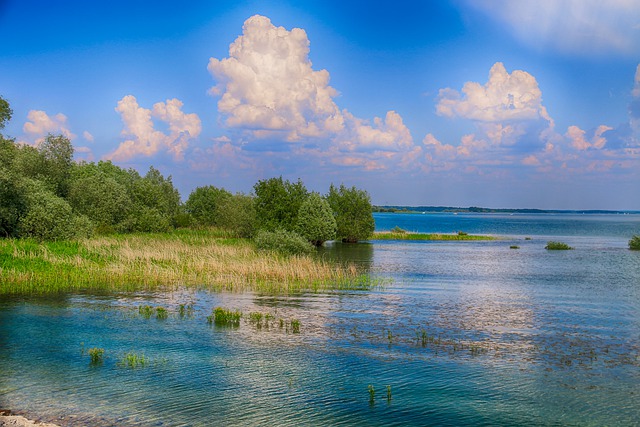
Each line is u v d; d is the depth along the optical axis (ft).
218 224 273.75
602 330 74.33
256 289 107.86
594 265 167.02
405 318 81.41
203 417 43.27
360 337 69.36
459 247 248.93
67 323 75.25
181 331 71.46
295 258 148.66
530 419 44.06
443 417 44.29
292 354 61.36
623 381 52.95
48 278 112.27
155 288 106.22
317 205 235.81
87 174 292.61
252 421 42.75
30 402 45.70
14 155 176.14
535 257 195.62
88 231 177.06
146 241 183.62
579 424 43.21
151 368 55.57
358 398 48.11
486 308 90.43
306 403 46.75
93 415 43.16
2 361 57.31
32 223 155.84
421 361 59.21
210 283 113.19
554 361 59.47
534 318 82.17
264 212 233.35
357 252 213.66
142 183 272.92
